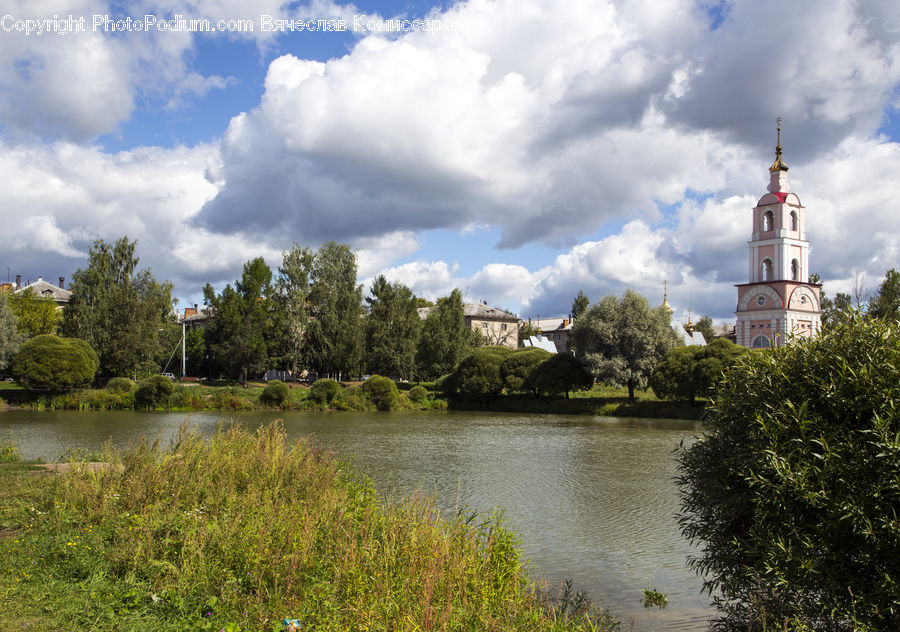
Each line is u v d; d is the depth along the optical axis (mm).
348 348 79188
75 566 8422
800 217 86125
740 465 8258
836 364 7754
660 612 10977
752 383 8422
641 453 32719
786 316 82062
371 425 49062
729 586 8727
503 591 8625
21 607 7109
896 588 6777
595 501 20250
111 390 61656
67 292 109688
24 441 32969
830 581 7223
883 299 43125
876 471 7148
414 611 7219
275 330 81375
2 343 60031
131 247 74750
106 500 10922
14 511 11414
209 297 91188
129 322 70812
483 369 70750
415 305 88688
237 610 7508
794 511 7645
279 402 64625
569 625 8727
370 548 8883
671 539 15742
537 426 49500
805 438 7570
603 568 13469
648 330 65000
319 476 13633
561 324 148375
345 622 7145
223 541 9094
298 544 9070
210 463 13430
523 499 20484
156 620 7184
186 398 62625
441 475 25000
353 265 82562
